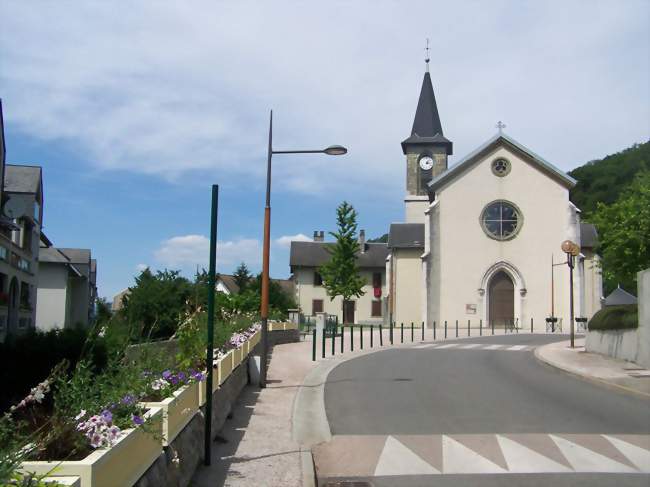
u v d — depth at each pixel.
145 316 26.00
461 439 8.99
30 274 33.28
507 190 38.97
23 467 3.68
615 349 18.39
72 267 42.25
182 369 7.37
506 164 39.06
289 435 9.01
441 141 52.25
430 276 38.50
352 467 7.75
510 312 38.59
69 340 9.55
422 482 7.13
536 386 13.88
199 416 7.46
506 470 7.56
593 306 41.38
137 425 4.82
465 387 13.58
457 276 38.59
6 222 26.56
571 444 8.72
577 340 26.58
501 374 15.77
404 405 11.52
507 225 38.88
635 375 14.87
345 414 10.72
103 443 4.29
